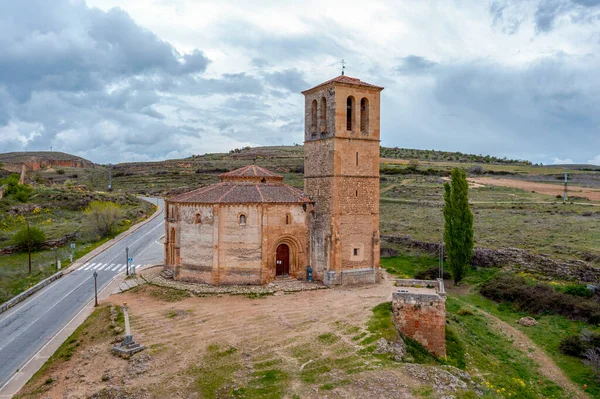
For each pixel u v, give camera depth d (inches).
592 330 1745.8
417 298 1593.3
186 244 1993.1
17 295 2049.7
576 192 4259.4
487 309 2053.4
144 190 5782.5
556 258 2298.2
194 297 1809.8
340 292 1865.2
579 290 1980.8
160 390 1127.0
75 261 2714.1
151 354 1318.9
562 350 1657.2
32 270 2522.1
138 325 1545.3
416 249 2856.8
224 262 1899.6
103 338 1469.0
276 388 1135.0
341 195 1936.5
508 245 2605.8
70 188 4948.3
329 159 1931.6
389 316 1589.6
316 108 2048.5
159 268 2422.5
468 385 1246.9
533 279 2214.6
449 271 2444.6
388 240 3043.8
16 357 1424.7
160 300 1812.3
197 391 1124.5
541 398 1390.3
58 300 1991.9
